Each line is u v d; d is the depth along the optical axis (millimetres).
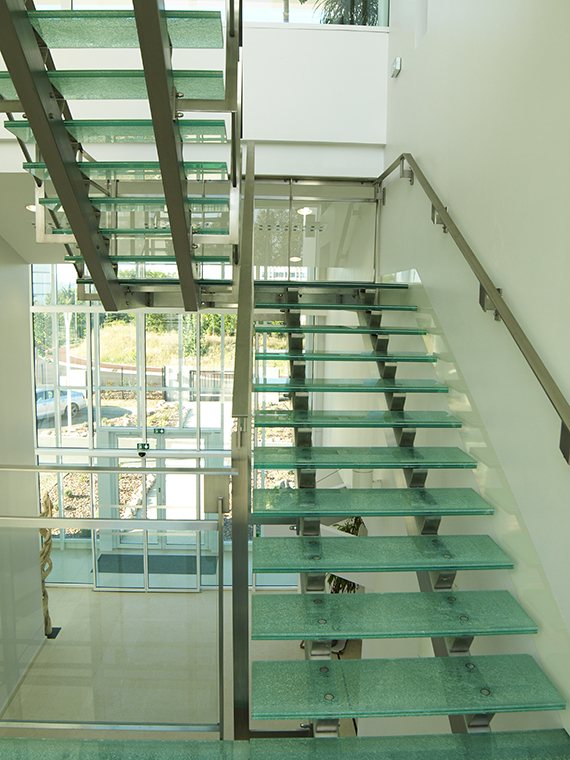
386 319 4855
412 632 2195
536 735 2070
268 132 4953
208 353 8383
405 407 4422
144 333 8305
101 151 4672
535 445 2389
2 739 2127
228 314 8297
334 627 2203
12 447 5773
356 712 1964
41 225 3170
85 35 2510
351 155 5082
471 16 3193
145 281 3676
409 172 4297
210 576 2221
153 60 2254
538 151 2451
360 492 2881
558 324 2271
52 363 8273
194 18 2367
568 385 2186
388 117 4953
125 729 2248
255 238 5223
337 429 7125
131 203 3010
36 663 2248
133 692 2248
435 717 3545
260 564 2381
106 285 3377
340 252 5238
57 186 2744
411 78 4316
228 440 8539
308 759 1938
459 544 2652
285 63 4926
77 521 2205
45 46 2611
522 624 2285
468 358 3137
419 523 2814
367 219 5250
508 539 2568
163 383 8422
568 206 2213
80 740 2080
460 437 3217
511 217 2703
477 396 2990
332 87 4965
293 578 8289
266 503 2689
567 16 2234
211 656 2236
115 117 4590
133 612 2232
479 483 2918
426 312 3918
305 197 5195
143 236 3299
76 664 2238
